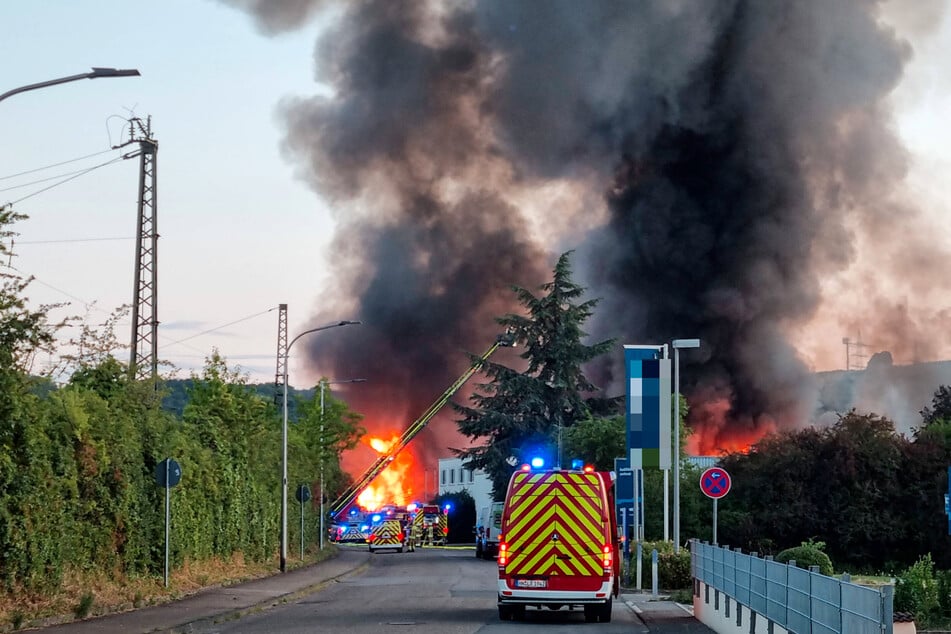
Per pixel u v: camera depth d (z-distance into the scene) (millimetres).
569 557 24281
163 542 30875
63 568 23906
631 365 34062
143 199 53875
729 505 56750
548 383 78062
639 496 36500
